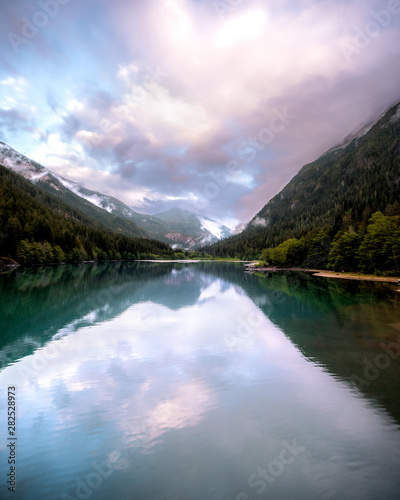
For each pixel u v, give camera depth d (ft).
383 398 43.98
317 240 385.70
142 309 111.96
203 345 68.69
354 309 110.22
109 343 69.97
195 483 27.37
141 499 25.52
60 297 134.21
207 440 33.99
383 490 26.73
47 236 422.00
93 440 33.88
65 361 58.44
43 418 38.24
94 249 582.35
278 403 42.57
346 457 31.27
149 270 366.84
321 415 39.37
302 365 56.49
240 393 45.39
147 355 62.08
